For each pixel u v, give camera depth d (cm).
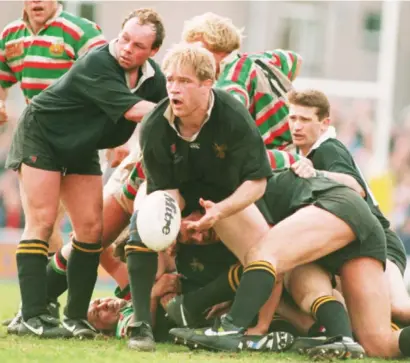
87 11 7331
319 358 2094
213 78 2070
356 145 6669
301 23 8481
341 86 7544
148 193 2227
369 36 8712
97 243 2428
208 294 2309
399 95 9138
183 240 2278
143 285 2183
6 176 5706
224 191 2197
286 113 2705
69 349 2109
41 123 2348
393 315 2431
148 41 2316
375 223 2303
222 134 2106
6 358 1934
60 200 2453
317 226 2223
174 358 2017
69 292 2433
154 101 2430
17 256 2355
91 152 2378
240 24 7950
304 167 2345
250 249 2217
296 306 2427
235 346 2142
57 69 2745
